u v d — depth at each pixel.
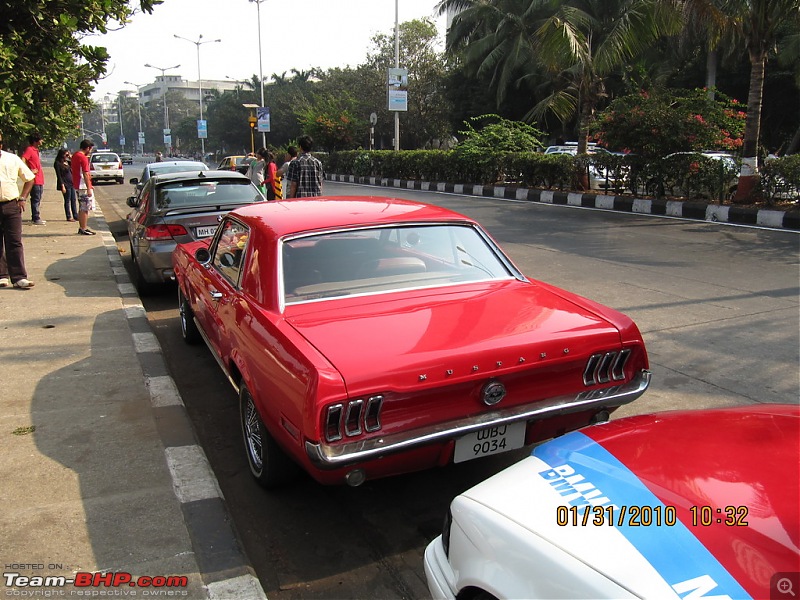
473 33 31.64
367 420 2.77
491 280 3.92
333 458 2.66
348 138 35.31
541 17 28.36
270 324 3.23
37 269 9.04
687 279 8.28
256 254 3.77
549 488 2.04
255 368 3.29
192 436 4.04
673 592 1.56
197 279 5.11
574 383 3.20
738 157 14.80
